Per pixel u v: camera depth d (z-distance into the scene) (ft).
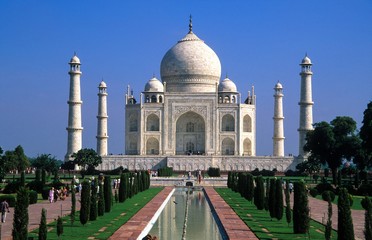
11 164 541.75
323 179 480.64
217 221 300.20
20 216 185.68
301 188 241.96
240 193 434.71
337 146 562.66
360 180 538.47
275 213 285.64
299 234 238.89
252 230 250.37
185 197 458.50
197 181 584.40
